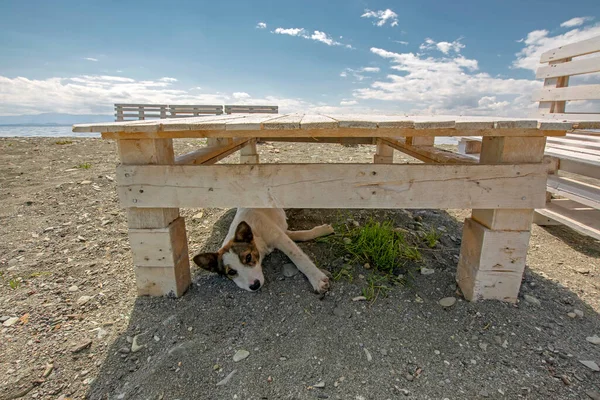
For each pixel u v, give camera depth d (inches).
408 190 74.0
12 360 68.2
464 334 72.2
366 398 58.7
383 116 89.7
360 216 138.1
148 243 81.1
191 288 90.1
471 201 73.6
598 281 94.5
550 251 114.3
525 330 72.9
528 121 64.0
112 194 167.2
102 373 65.6
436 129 69.6
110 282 95.4
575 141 139.5
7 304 86.0
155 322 77.9
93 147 317.4
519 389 59.8
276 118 80.1
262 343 71.2
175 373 64.4
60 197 161.8
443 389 60.1
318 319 77.0
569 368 63.8
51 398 60.6
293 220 136.8
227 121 71.7
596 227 113.7
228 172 74.5
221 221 135.1
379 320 76.2
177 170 74.7
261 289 89.4
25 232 127.1
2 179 194.1
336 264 100.0
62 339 73.9
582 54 167.9
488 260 77.6
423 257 102.3
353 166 73.2
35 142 342.6
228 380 62.8
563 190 122.6
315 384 61.5
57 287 93.4
